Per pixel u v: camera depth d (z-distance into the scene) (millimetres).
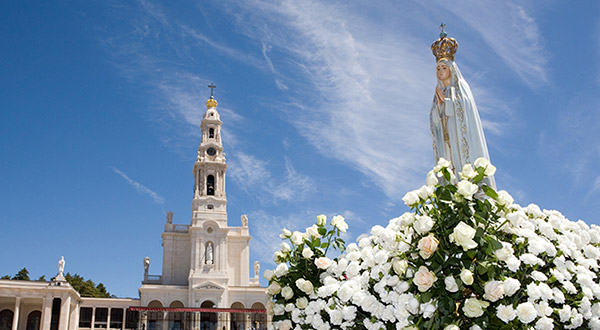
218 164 91625
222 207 88188
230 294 83250
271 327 9453
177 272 86812
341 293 7840
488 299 6582
